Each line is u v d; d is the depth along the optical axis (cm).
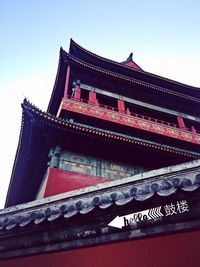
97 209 455
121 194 451
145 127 1888
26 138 1608
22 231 502
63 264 449
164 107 2375
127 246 426
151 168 1706
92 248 446
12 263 488
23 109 1387
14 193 2184
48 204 513
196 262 370
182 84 2494
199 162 439
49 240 477
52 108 2452
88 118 1753
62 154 1485
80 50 2225
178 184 420
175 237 405
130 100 2236
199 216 405
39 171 1809
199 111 2484
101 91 2133
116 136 1511
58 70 2147
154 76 2431
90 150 1587
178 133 1998
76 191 507
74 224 475
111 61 2309
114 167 1578
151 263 395
